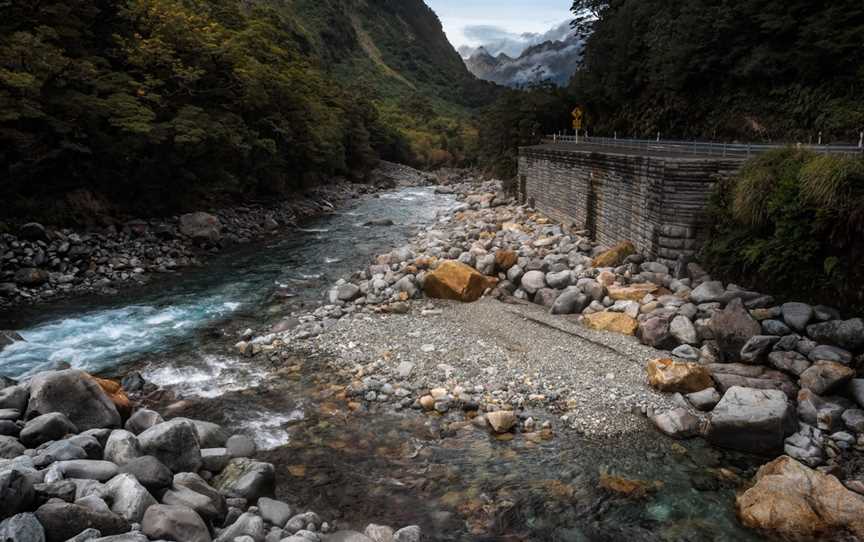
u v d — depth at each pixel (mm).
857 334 12203
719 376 12375
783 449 10219
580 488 9344
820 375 11594
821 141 33562
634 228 21094
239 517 7535
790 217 14312
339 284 21375
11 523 5598
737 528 8359
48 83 26297
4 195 24406
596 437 10922
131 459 7969
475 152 110375
